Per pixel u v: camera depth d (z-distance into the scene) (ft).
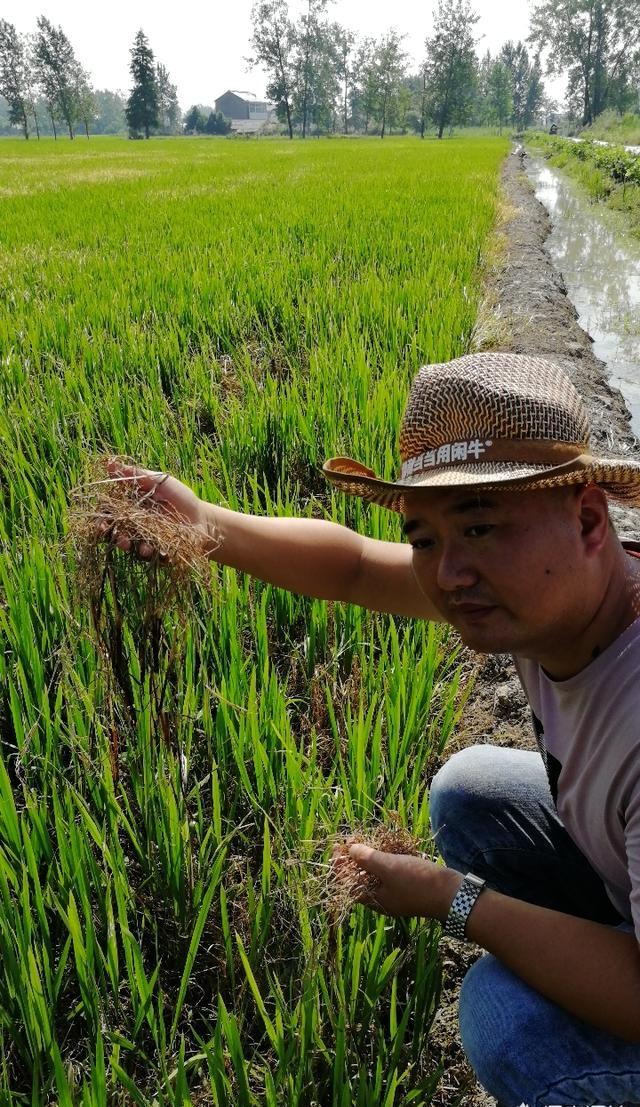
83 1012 6.75
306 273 30.86
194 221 45.96
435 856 7.47
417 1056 6.48
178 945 7.33
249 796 8.08
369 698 9.52
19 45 335.06
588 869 6.57
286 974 6.99
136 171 104.88
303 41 359.87
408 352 21.11
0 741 8.69
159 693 8.00
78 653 9.18
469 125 452.76
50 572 10.32
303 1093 5.99
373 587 6.79
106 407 16.99
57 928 7.20
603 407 22.75
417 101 417.08
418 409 4.74
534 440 4.39
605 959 4.68
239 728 8.56
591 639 4.76
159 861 7.67
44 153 181.37
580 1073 5.11
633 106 317.01
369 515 13.24
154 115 360.89
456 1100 6.48
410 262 33.37
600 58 302.25
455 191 63.82
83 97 357.61
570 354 26.84
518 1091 5.34
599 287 41.24
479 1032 5.51
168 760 8.00
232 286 28.37
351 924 6.48
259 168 105.29
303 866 6.79
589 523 4.57
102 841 6.82
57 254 36.01
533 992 5.36
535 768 6.96
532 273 38.32
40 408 17.15
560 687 4.98
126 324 23.39
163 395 18.61
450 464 4.51
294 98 368.27
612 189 80.23
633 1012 4.59
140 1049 6.48
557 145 173.78
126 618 8.56
